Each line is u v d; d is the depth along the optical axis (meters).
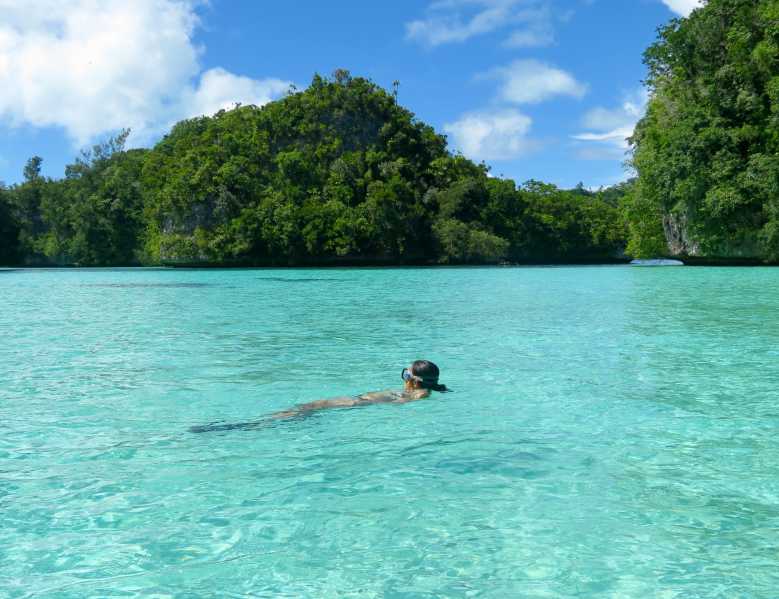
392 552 2.56
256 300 16.92
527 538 2.67
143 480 3.39
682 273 29.88
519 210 72.50
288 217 58.03
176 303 16.16
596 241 78.44
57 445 4.04
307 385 5.87
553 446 3.93
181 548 2.61
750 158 33.94
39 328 10.65
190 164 60.00
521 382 5.89
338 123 68.75
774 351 7.61
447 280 27.89
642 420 4.54
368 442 4.04
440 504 3.03
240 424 4.52
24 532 2.78
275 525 2.81
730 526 2.76
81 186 70.56
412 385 5.39
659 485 3.26
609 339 8.69
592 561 2.47
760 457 3.69
